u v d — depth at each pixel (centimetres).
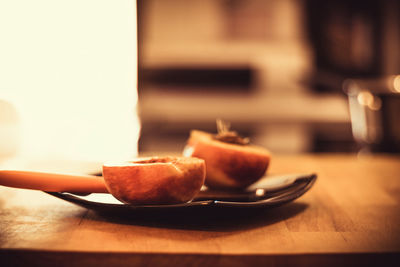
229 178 67
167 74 388
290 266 42
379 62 401
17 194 74
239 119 369
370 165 114
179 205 49
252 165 67
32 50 271
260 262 42
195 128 365
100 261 42
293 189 64
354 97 223
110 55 278
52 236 47
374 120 207
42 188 55
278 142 365
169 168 50
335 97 373
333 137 361
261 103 370
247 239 47
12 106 278
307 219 56
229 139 72
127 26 275
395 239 47
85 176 56
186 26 404
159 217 53
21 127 279
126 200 52
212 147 67
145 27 391
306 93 386
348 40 397
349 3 396
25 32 266
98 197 60
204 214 51
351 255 42
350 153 356
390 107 202
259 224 53
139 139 316
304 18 399
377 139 204
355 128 221
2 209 61
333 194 74
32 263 42
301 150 363
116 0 266
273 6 401
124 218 54
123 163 53
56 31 267
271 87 391
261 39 404
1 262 42
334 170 105
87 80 280
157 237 47
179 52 389
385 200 69
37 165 109
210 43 400
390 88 204
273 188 68
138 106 322
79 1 262
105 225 52
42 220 54
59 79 277
